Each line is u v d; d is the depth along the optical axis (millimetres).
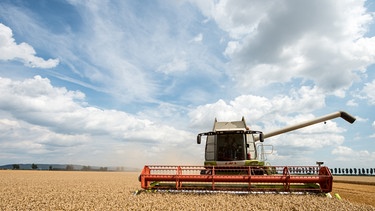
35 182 22109
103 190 15469
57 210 9266
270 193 11734
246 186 12438
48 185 19016
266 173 14336
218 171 15336
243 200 10586
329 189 11523
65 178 29734
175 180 12344
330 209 9156
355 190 18250
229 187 12430
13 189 15719
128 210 9133
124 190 15508
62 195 12812
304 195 11539
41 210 9172
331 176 11508
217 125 16766
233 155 15758
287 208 9336
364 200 12711
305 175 11828
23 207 9703
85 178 30453
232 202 10211
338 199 11211
